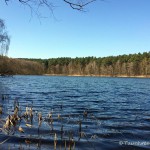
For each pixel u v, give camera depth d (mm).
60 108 21844
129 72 149250
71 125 14695
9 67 89750
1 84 53250
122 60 156375
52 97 31828
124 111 20984
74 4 4773
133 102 28047
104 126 14797
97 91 44875
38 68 146875
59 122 15336
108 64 159625
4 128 12906
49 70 172125
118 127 14633
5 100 25703
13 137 11852
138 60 148250
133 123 15875
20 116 15234
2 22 63094
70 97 32594
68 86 58094
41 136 12141
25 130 13062
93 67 161625
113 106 24266
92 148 10742
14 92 36594
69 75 167750
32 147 10609
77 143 11320
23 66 136375
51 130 13258
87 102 27297
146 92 43938
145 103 27125
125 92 43469
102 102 27672
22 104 23484
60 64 175375
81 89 49250
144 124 15586
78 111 20328
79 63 170375
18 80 75438
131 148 10898
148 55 149250
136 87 59000
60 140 11633
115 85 66188
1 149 10250
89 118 17125
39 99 28844
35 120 15391
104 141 11750
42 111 19656
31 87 49781
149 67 143375
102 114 19172
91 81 88625
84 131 13461
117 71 153125
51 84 64062
